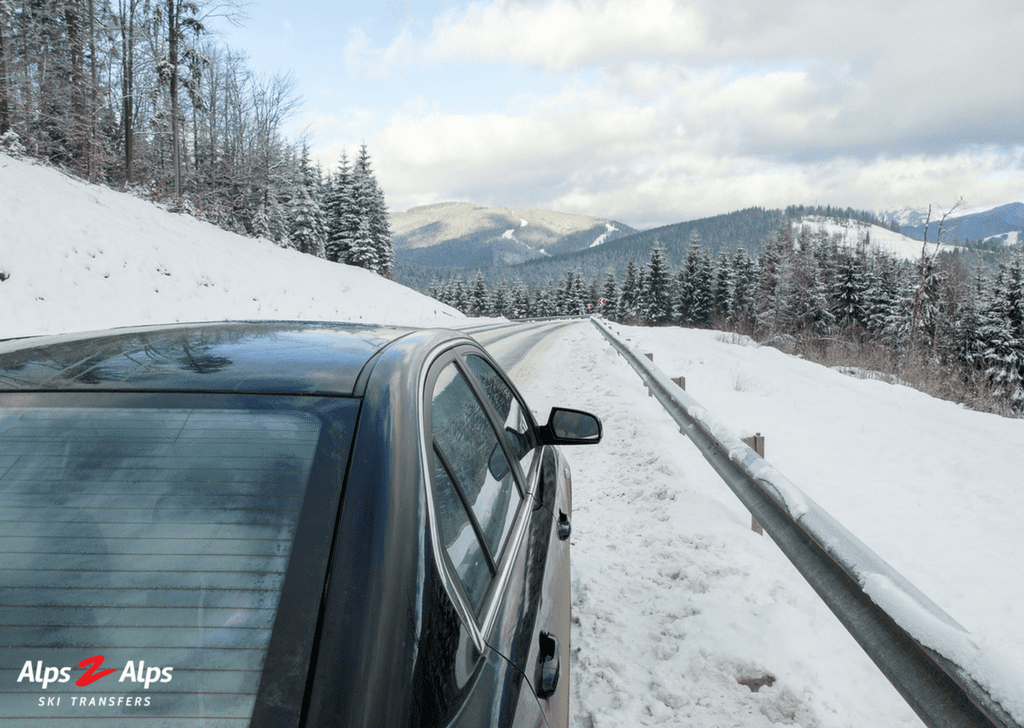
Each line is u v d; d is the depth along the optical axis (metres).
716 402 9.36
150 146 40.91
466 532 1.37
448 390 1.73
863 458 6.65
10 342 1.60
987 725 1.44
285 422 1.24
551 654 1.44
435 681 0.97
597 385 10.81
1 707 0.86
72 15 26.75
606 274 106.75
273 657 0.91
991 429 7.92
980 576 3.80
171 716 0.86
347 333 1.84
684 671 2.75
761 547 4.02
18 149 20.44
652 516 4.70
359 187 63.81
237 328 1.89
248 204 46.47
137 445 1.18
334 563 1.02
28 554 1.01
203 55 34.03
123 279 15.48
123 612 0.95
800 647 2.88
